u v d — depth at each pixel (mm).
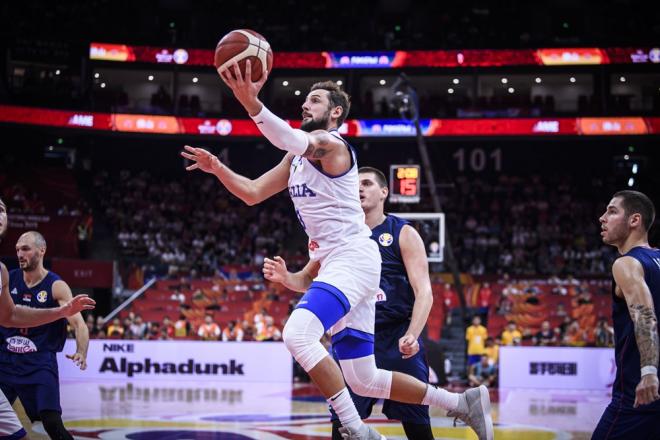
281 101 33219
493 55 31391
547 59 31000
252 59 3617
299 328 3953
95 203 31172
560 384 17766
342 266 4125
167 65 32219
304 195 4180
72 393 14367
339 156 4074
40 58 31906
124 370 18891
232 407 11938
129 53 31812
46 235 26016
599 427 4246
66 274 24547
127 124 30578
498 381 18062
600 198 31875
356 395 5035
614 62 30656
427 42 32469
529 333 21016
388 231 5156
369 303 4336
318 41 33688
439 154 33875
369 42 33656
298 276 4668
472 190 32375
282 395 14367
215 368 18688
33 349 5691
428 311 4785
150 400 13055
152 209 30969
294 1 36938
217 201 32219
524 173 33781
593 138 30250
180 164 34219
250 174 34781
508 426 9727
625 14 35719
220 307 23734
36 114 29562
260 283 25578
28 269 5875
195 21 36531
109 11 34781
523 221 30516
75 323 5992
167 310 23531
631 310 3980
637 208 4340
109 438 8148
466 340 19484
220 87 36469
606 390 17375
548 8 36594
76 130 30141
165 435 8430
